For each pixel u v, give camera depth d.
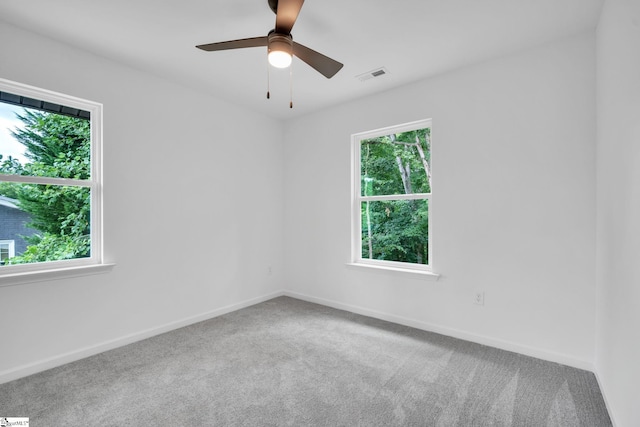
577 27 2.08
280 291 4.08
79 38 2.20
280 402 1.80
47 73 2.19
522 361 2.27
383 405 1.77
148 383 2.00
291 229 4.04
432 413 1.70
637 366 1.31
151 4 1.83
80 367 2.20
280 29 1.63
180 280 2.99
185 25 2.05
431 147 2.85
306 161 3.86
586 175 2.13
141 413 1.70
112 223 2.52
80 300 2.35
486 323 2.56
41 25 2.05
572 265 2.19
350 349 2.49
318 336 2.75
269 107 3.62
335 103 3.49
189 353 2.42
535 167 2.33
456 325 2.72
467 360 2.29
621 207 1.55
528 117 2.35
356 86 3.03
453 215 2.72
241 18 1.98
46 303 2.19
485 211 2.55
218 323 3.07
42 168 2.28
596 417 1.67
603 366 1.87
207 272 3.22
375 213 3.36
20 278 2.06
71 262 2.36
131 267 2.64
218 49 1.80
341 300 3.54
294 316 3.28
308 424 1.62
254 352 2.44
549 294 2.28
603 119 1.88
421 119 2.90
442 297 2.80
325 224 3.68
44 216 2.29
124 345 2.57
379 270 3.17
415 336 2.74
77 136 2.44
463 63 2.58
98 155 2.49
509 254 2.44
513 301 2.43
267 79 2.87
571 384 1.97
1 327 2.01
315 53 1.83
